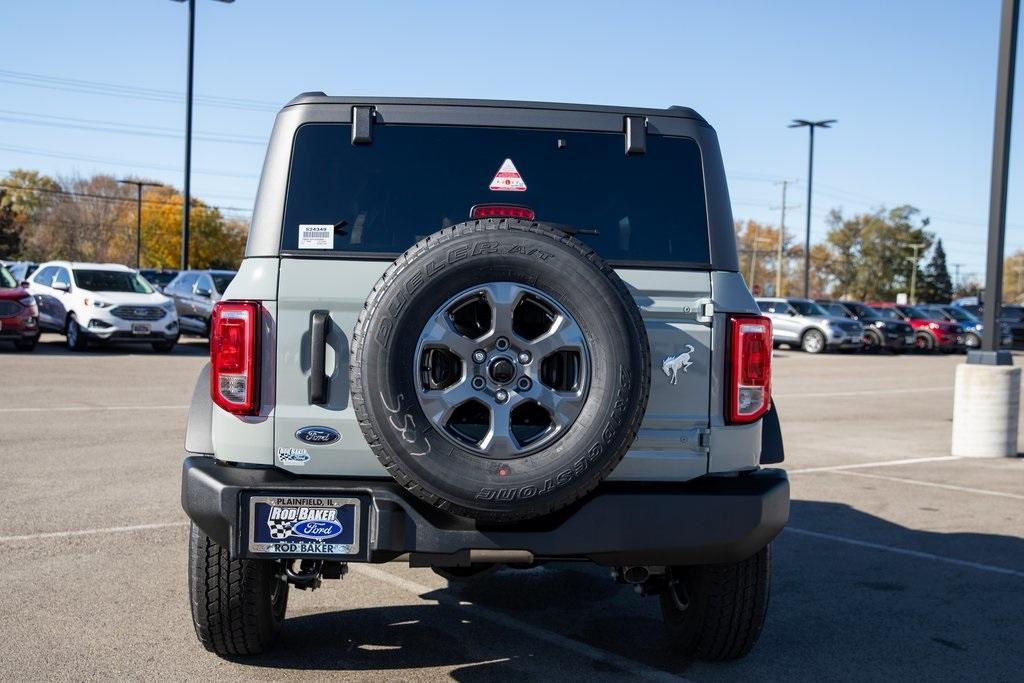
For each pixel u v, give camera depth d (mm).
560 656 4652
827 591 5867
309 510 3756
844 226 132750
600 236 4121
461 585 5832
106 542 6316
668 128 4227
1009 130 11305
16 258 84500
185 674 4254
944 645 4953
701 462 4016
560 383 3689
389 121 4141
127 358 20469
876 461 10938
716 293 4055
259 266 3951
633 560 3883
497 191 4141
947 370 27516
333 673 4336
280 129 4129
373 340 3514
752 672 4527
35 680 4125
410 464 3500
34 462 8867
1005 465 10773
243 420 3910
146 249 88812
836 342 33875
